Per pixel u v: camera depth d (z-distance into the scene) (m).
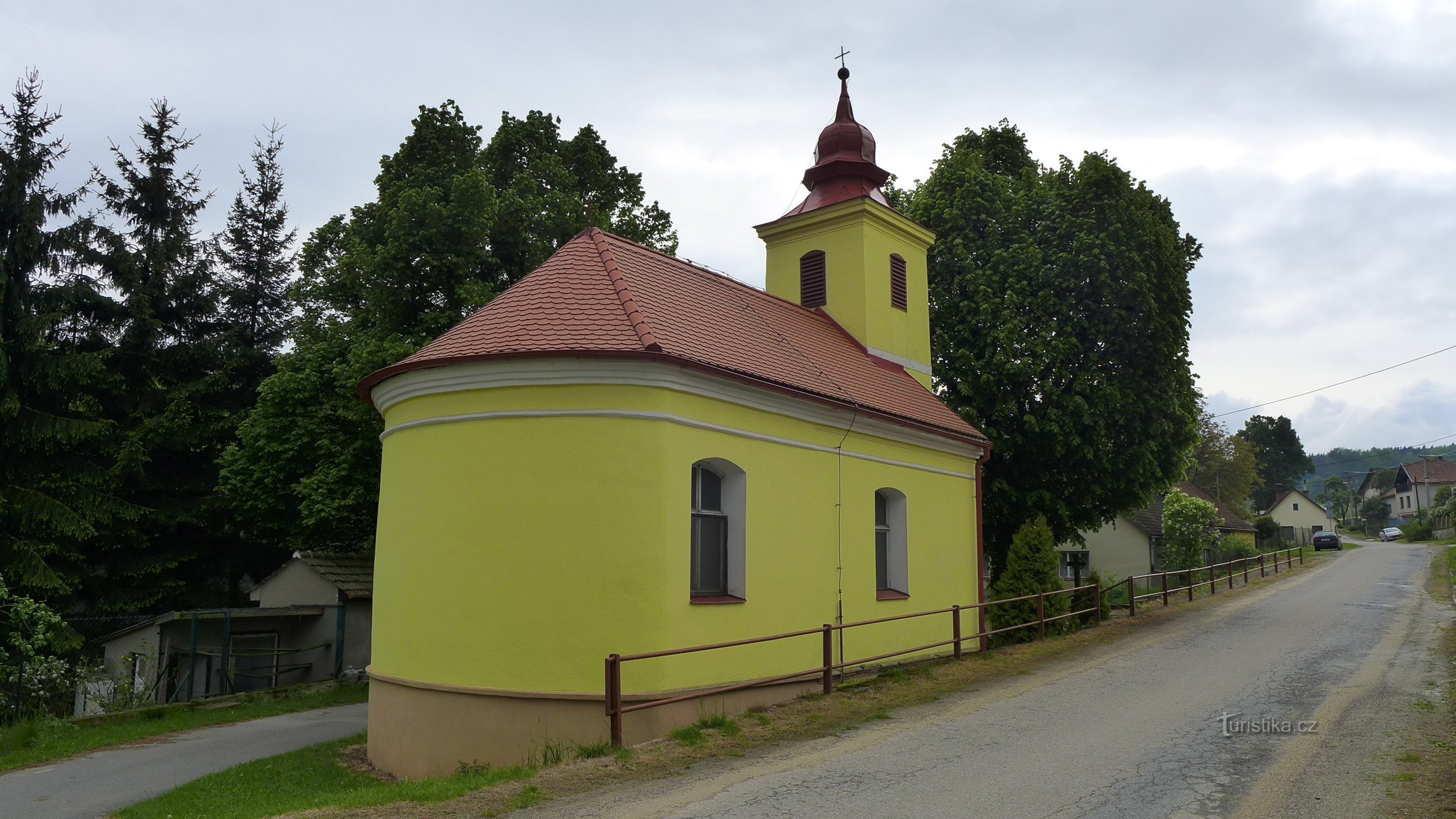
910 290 21.22
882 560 16.25
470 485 11.61
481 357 11.40
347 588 24.42
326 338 24.45
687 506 11.60
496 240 22.03
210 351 29.20
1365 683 12.45
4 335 25.31
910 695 12.23
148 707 17.95
